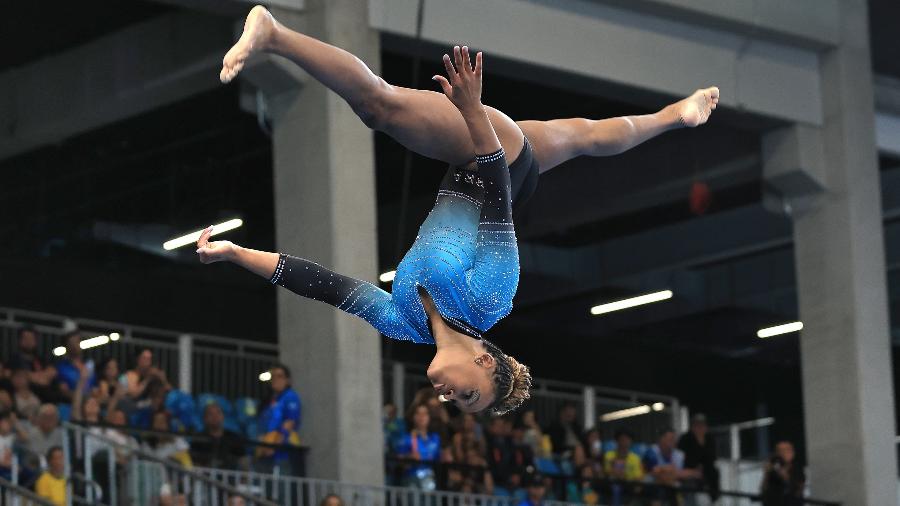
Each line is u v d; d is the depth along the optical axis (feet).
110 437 100.27
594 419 163.84
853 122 142.20
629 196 159.53
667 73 132.05
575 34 127.34
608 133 49.55
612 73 128.67
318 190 113.39
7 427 95.66
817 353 142.31
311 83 114.93
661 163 156.56
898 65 154.81
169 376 137.90
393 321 46.93
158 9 133.59
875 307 141.38
